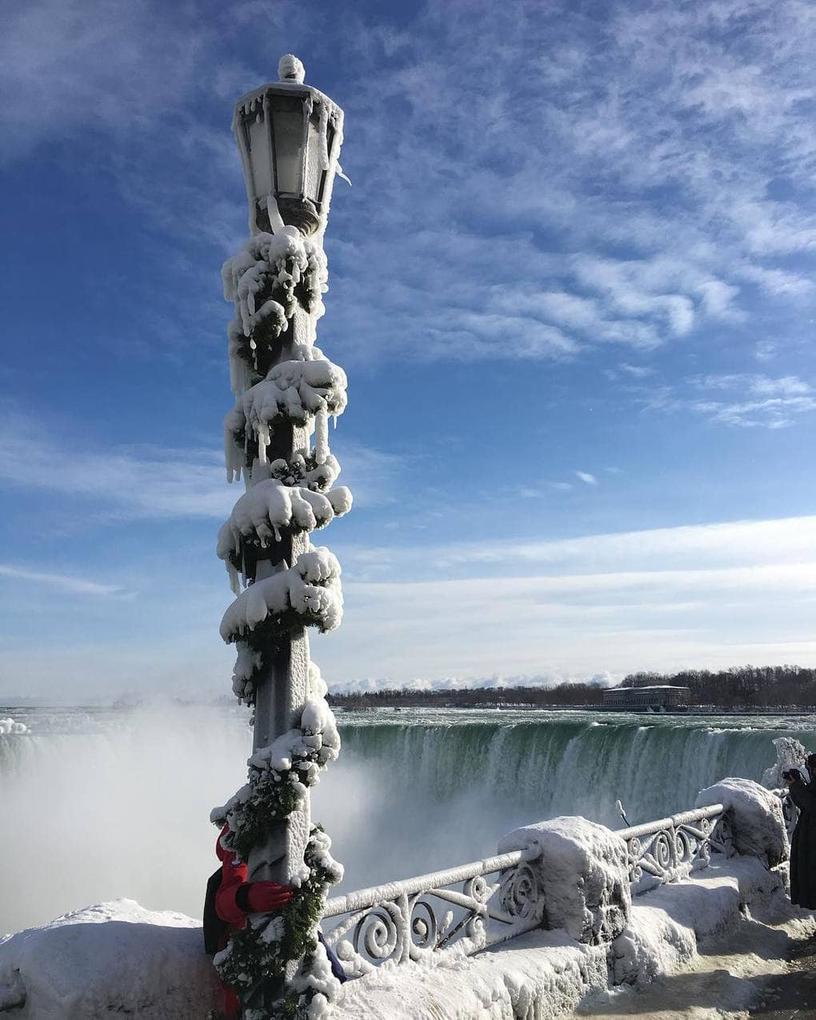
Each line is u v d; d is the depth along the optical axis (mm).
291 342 3695
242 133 3852
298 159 3760
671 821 6508
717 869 6801
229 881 3277
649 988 5016
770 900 6926
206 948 3393
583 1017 4527
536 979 4371
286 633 3355
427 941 4293
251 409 3568
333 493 3551
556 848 5074
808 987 5250
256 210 3861
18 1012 3117
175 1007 3229
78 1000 2994
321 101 3787
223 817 3295
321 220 3885
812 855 6504
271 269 3617
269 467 3531
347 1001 3576
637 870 5949
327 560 3338
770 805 7438
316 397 3490
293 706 3357
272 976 3145
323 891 3281
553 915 5000
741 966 5555
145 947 3279
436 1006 3715
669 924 5543
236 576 3570
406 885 4141
